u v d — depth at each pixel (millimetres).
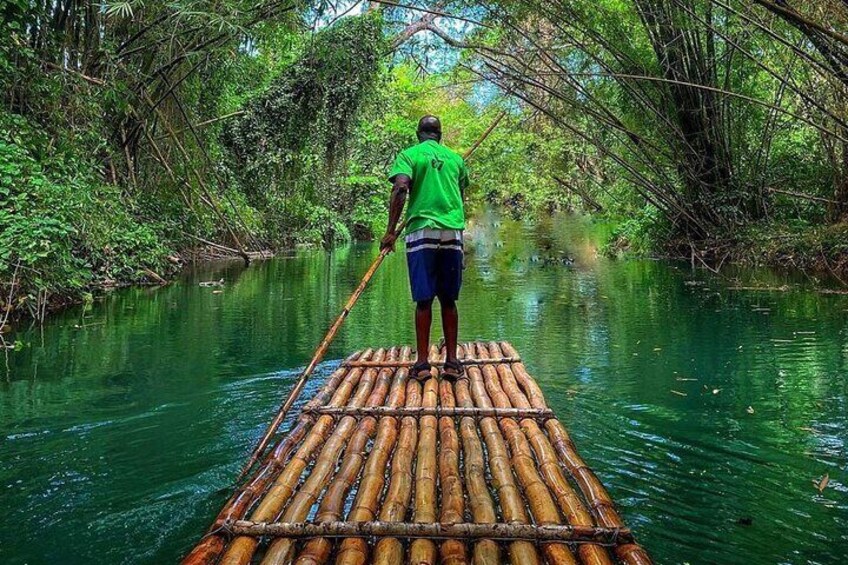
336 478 2426
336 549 1996
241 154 14758
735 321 6293
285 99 14031
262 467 2596
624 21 9891
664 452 3088
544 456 2623
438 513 2201
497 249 14969
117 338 5711
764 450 3100
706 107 10727
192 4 7867
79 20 9180
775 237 10664
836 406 3752
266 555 1925
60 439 3287
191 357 5008
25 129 7441
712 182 11609
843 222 9977
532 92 11852
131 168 10930
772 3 5270
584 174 19938
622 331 5934
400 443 2762
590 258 12867
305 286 9320
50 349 5289
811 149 11078
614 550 1993
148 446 3182
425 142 3797
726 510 2516
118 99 9266
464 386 3611
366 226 20562
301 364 4777
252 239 14500
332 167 15805
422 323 3744
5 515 2484
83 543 2287
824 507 2539
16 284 6211
